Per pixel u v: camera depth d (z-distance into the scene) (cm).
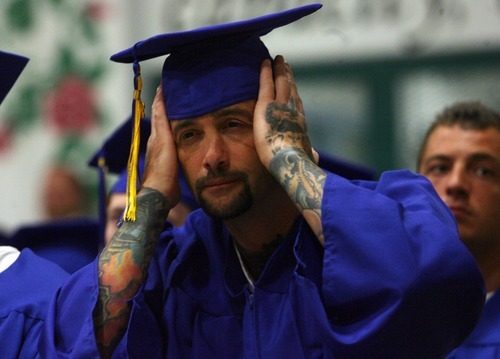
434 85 1527
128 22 1605
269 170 648
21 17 1619
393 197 673
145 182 688
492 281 881
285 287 668
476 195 866
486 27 1508
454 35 1516
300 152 649
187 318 687
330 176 643
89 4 1614
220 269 691
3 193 1616
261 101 658
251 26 660
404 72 1532
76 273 684
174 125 673
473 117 892
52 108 1612
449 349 632
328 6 1551
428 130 920
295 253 649
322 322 620
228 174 651
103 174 1037
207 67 663
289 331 654
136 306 663
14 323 700
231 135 657
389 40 1538
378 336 609
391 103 1540
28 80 1617
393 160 1544
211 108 654
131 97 1608
